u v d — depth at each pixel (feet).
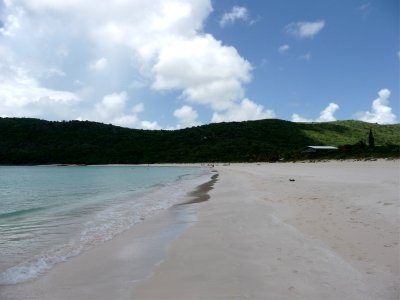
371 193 51.60
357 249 25.00
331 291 18.44
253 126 497.05
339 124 523.70
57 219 50.65
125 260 27.58
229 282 20.86
